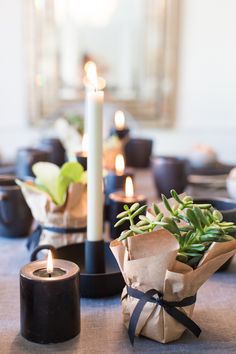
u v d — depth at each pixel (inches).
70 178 32.4
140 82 85.6
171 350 22.4
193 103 87.3
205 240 22.5
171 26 83.9
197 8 84.4
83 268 30.0
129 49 84.9
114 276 27.7
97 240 28.1
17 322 24.9
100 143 27.2
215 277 31.8
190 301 23.1
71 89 84.9
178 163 49.1
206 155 60.4
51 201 32.6
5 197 37.8
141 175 62.5
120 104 85.7
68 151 59.4
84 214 32.9
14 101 84.8
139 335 23.4
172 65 85.2
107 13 83.9
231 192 47.6
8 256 34.9
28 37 82.7
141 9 83.8
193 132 88.3
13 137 85.8
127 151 65.9
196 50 85.6
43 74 84.1
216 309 27.0
